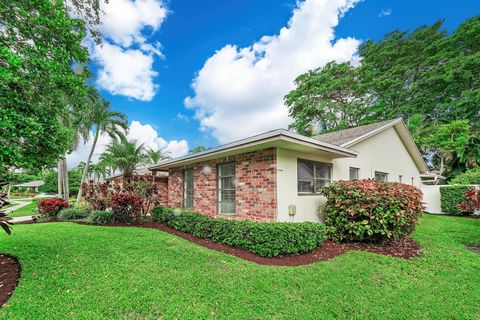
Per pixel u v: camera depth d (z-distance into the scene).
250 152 7.00
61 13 4.25
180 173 10.92
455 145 16.20
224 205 8.06
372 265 4.58
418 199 6.47
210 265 4.33
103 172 33.50
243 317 2.83
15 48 3.98
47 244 5.55
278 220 6.13
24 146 3.95
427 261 4.97
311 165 7.57
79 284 3.54
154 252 5.03
